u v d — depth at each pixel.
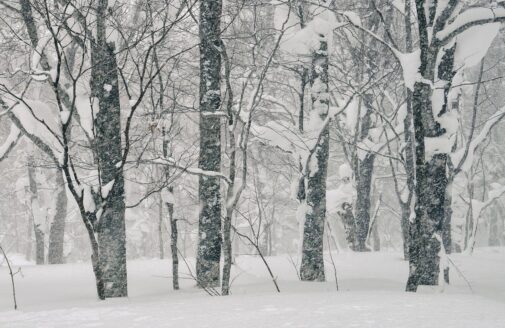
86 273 11.88
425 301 5.34
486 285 11.35
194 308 5.27
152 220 36.41
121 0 10.49
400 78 19.55
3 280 10.98
